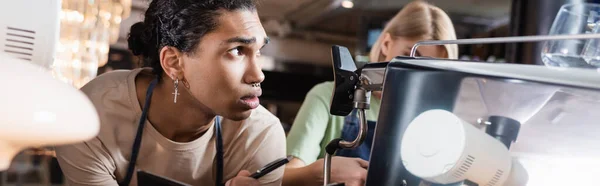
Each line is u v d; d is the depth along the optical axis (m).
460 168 0.66
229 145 1.09
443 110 0.66
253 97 0.93
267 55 8.28
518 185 0.65
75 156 1.00
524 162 0.65
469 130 0.65
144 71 1.09
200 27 0.87
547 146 0.64
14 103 0.39
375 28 5.30
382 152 0.68
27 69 0.43
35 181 4.95
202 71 0.90
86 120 0.43
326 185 0.76
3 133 0.40
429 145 0.67
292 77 8.41
